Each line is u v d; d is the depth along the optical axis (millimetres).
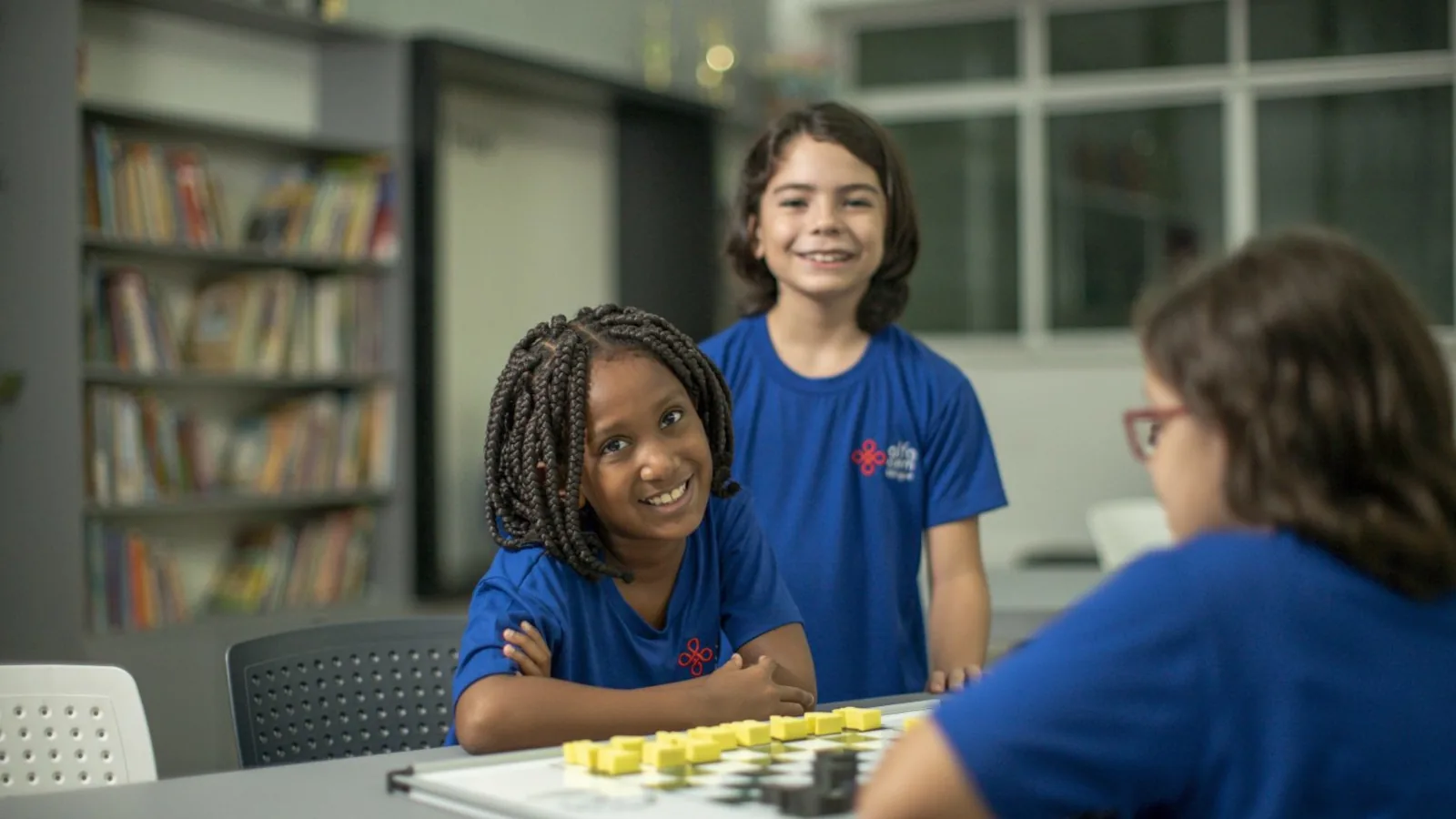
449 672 1717
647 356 1308
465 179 5176
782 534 1862
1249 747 759
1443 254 5926
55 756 1462
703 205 5887
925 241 6574
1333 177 6055
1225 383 795
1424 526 767
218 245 3926
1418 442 777
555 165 5625
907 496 1884
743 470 1898
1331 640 763
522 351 1337
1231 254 842
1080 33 6344
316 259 4109
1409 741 757
